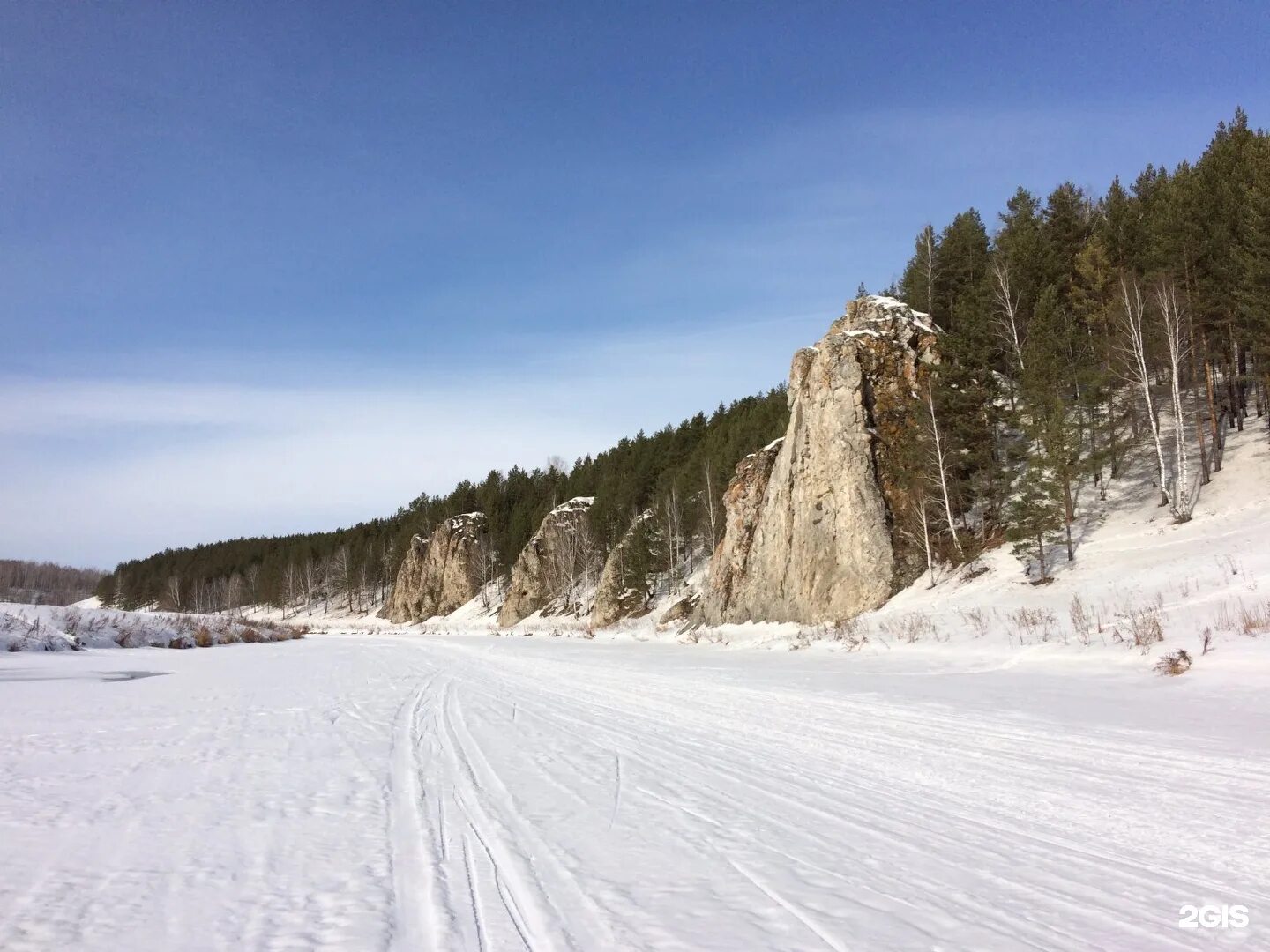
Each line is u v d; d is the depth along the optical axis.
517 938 4.16
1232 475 28.38
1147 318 31.58
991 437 34.38
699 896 4.77
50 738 11.35
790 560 39.41
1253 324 29.75
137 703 15.92
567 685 18.50
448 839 6.07
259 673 24.02
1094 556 26.70
